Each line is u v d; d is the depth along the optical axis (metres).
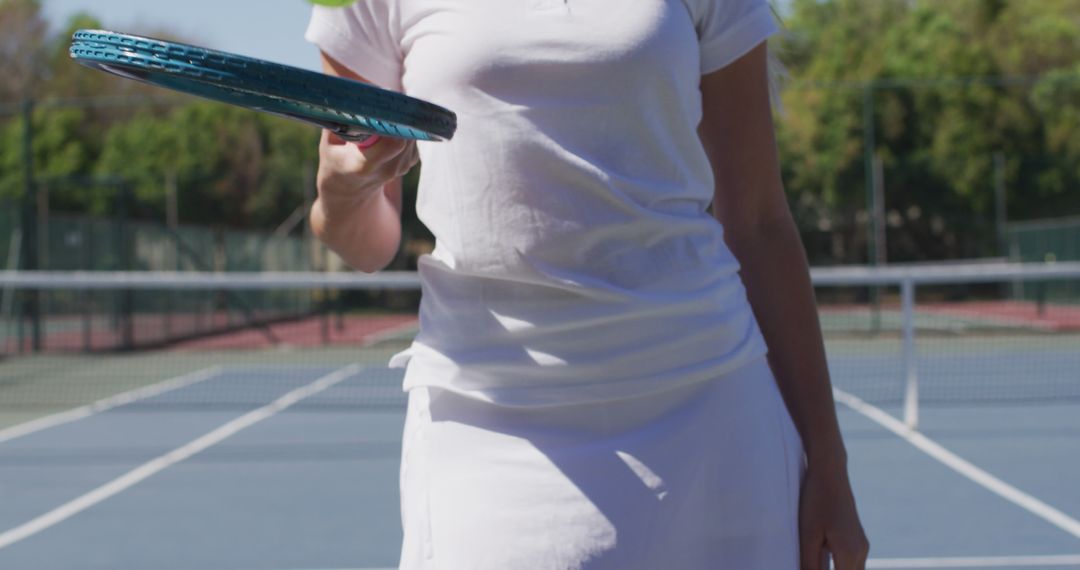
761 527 1.32
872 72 30.11
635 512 1.26
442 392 1.35
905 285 8.83
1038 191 28.23
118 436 9.22
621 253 1.28
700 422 1.30
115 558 5.24
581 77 1.24
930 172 27.81
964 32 32.50
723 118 1.45
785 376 1.47
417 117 1.03
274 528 5.83
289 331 23.03
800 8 35.69
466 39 1.26
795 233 1.50
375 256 1.50
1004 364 14.26
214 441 8.90
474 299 1.31
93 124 34.88
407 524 1.36
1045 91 28.56
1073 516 5.80
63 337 18.31
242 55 0.94
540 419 1.30
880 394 11.40
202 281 9.18
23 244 16.95
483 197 1.27
